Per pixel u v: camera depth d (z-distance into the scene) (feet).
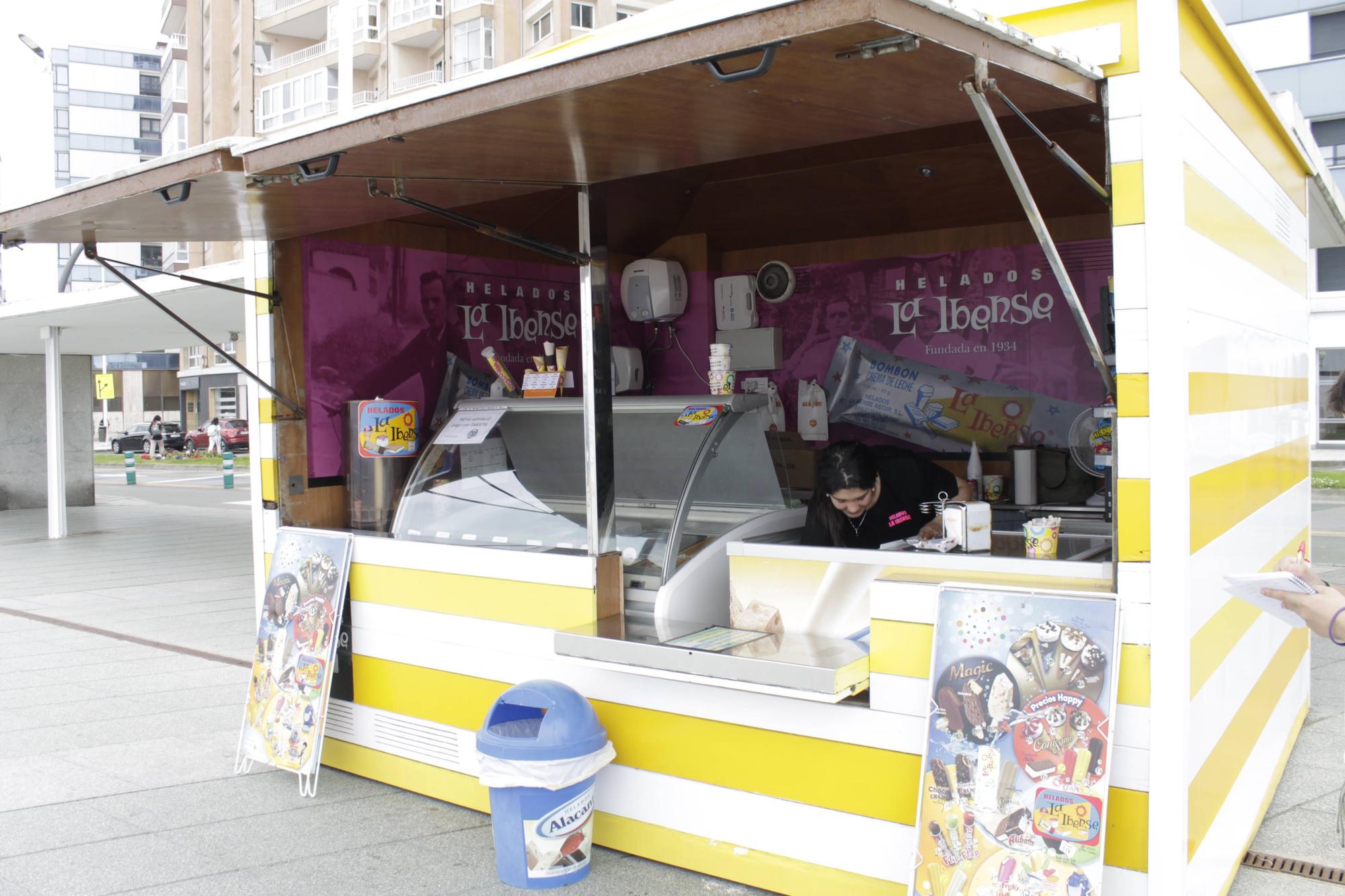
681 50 7.58
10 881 11.19
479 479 14.66
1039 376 17.40
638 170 11.71
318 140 10.41
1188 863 8.65
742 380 20.20
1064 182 15.44
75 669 21.12
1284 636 13.94
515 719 11.91
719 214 18.29
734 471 13.53
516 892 10.74
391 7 119.96
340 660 14.65
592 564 11.88
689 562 12.27
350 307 16.25
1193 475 8.66
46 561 37.73
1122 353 8.57
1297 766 14.52
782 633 11.24
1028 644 8.75
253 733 14.37
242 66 139.74
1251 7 68.28
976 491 16.22
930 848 8.90
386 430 15.75
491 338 18.31
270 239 15.48
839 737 10.02
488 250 18.19
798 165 15.26
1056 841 8.35
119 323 40.34
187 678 20.38
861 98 8.86
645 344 20.62
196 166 11.34
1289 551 13.88
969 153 14.32
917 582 9.66
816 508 13.02
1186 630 8.37
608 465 12.40
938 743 9.01
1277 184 12.91
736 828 10.78
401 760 13.89
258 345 15.83
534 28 111.86
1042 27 9.00
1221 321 9.73
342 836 12.30
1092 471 15.31
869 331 19.07
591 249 12.48
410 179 11.88
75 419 58.65
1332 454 63.41
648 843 11.47
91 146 231.71
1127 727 8.57
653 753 11.39
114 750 15.79
